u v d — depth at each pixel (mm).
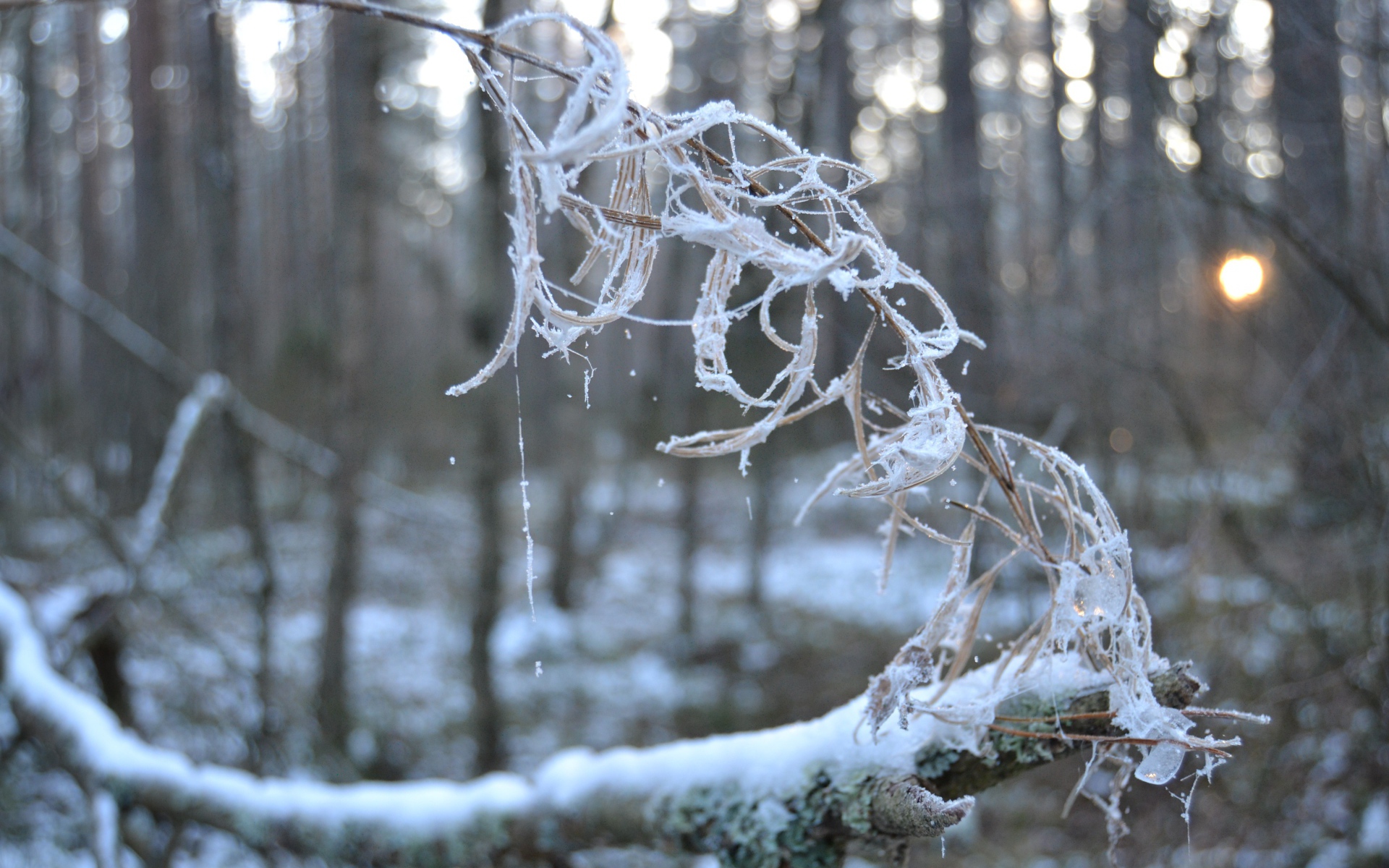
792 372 981
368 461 13852
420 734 8531
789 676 10109
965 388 6781
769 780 1736
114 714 4949
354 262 8953
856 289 1002
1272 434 4699
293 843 2576
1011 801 6180
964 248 6973
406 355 15094
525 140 847
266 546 5844
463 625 11180
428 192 12867
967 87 10289
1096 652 1197
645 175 929
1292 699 4305
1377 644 4125
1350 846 4145
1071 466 1167
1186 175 4656
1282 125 4789
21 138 13945
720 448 1011
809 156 947
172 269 11562
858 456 1192
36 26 7676
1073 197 7371
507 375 8805
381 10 824
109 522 4855
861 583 12594
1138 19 4688
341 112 10484
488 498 8438
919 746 1553
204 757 4961
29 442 5129
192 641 5445
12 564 5309
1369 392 4516
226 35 8000
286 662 8547
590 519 16172
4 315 11172
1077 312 6137
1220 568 5090
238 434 5910
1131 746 1399
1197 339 5949
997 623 6500
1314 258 4031
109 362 11750
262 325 17859
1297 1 4488
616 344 14906
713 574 14539
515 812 2188
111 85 13297
